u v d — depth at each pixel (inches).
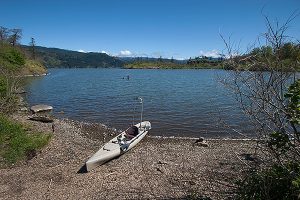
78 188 510.6
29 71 3737.7
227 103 1439.5
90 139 828.0
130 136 760.3
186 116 1164.5
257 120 272.4
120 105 1445.6
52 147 714.8
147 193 487.2
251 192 326.6
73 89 2230.6
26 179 540.4
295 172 273.3
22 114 1068.5
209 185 506.0
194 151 717.9
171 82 2947.8
